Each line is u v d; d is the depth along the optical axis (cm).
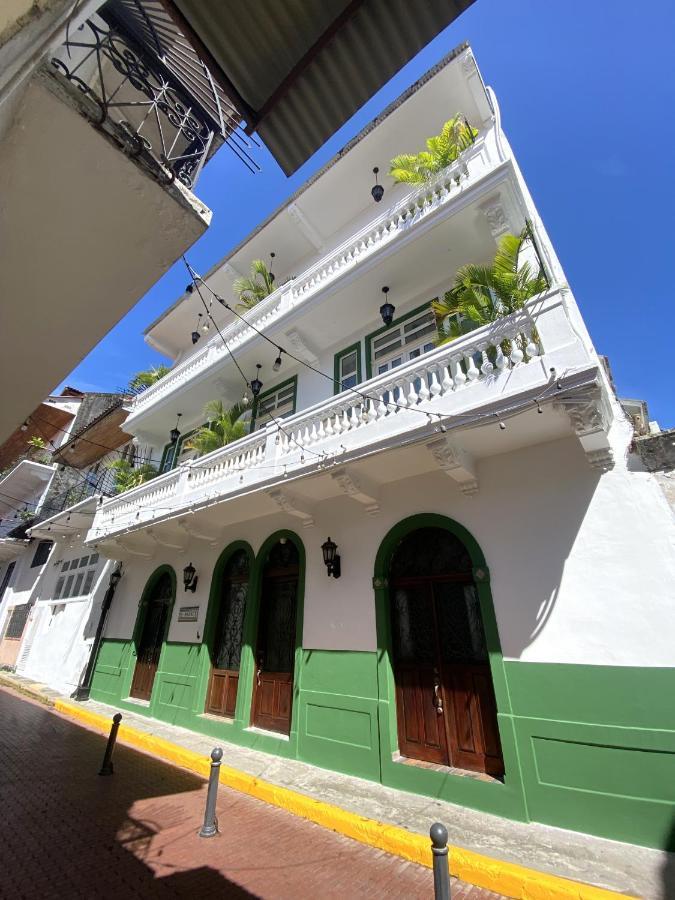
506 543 556
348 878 378
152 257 253
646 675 434
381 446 584
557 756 451
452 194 713
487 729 522
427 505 641
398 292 859
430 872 386
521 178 754
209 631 902
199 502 832
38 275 246
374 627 635
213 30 233
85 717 975
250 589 843
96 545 1184
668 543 462
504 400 493
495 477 593
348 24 228
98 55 218
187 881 371
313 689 671
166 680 948
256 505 805
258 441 786
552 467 554
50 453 1972
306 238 1165
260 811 512
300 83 255
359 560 691
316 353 998
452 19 225
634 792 408
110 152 205
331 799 510
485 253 767
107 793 561
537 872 355
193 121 287
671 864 363
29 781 592
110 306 273
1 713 1000
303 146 288
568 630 485
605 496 511
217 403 1097
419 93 874
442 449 547
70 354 300
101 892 354
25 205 214
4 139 188
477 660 555
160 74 268
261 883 370
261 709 758
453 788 496
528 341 519
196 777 632
